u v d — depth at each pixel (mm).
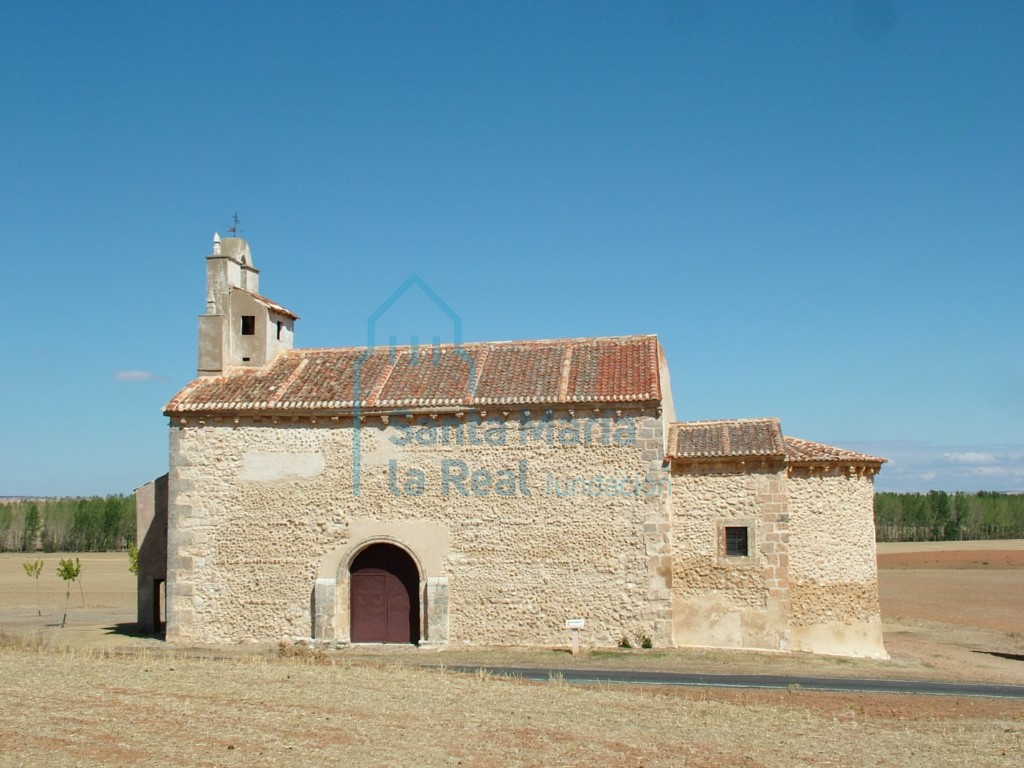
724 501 25594
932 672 23453
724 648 24984
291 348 31266
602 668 22266
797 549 25688
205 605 26469
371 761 12477
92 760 11828
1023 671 25344
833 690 19703
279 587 26250
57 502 117312
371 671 20094
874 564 25891
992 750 14391
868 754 13977
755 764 13266
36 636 26375
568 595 25188
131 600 54031
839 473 25953
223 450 26906
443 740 13812
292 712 15156
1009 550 103312
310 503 26438
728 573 25312
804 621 25406
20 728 13219
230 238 30438
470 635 25391
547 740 14102
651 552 25016
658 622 24797
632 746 13977
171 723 14031
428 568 25781
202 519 26719
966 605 51188
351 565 26453
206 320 28984
